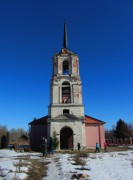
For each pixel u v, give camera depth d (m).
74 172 16.97
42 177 15.67
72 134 45.56
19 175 15.02
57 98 45.66
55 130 43.72
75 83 46.38
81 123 44.16
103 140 48.47
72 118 44.28
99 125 49.44
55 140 42.91
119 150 41.50
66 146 46.91
